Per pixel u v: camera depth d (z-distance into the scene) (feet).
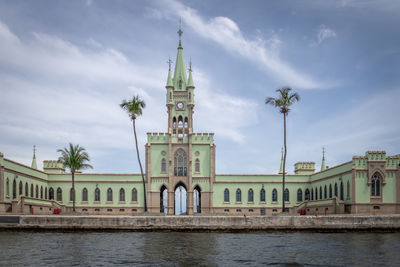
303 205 296.10
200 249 130.11
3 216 182.19
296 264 106.32
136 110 257.75
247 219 184.75
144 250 127.44
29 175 262.67
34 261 108.27
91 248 130.82
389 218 183.62
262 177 304.50
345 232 182.50
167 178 302.25
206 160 304.71
